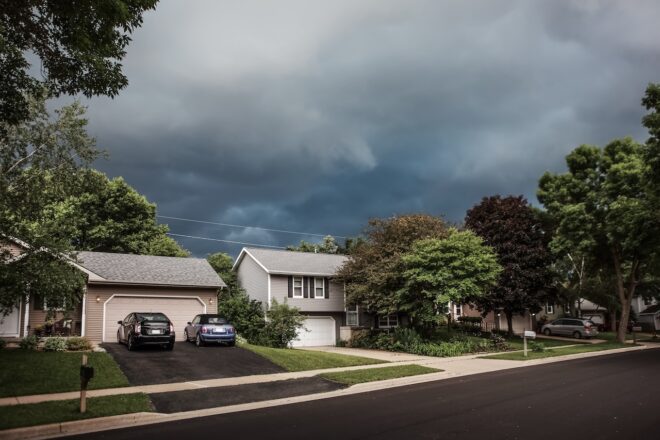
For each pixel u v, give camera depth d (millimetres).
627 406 11172
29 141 16594
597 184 37250
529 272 36125
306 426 9742
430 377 18000
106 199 41719
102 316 26812
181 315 29141
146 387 14820
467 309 48250
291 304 34656
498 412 10711
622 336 37156
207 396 13547
